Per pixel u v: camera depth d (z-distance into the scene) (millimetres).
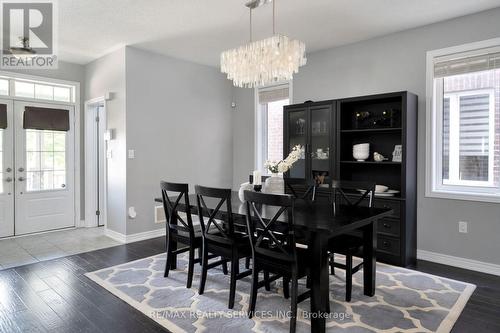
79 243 4527
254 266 2492
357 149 4094
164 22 3744
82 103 5469
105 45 4504
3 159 4730
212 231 3221
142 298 2805
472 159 3646
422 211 3848
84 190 5539
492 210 3402
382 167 4148
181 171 5254
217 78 5770
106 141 4910
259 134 5625
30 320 2453
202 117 5547
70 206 5410
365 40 4285
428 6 3330
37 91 5043
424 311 2568
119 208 4691
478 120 3596
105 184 4949
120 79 4613
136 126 4668
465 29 3545
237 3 3285
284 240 2607
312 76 4816
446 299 2779
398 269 3502
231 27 3898
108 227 4922
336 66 4566
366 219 2449
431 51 3764
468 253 3553
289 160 3223
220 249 2779
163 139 5000
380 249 3754
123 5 3320
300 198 3607
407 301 2740
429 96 3779
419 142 3857
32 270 3482
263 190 3320
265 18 3635
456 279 3232
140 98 4707
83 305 2686
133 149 4633
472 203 3520
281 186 3279
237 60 3219
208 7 3365
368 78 4270
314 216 2543
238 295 2865
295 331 2248
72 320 2453
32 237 4828
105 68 4926
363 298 2797
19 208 4902
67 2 3242
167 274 3297
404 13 3494
